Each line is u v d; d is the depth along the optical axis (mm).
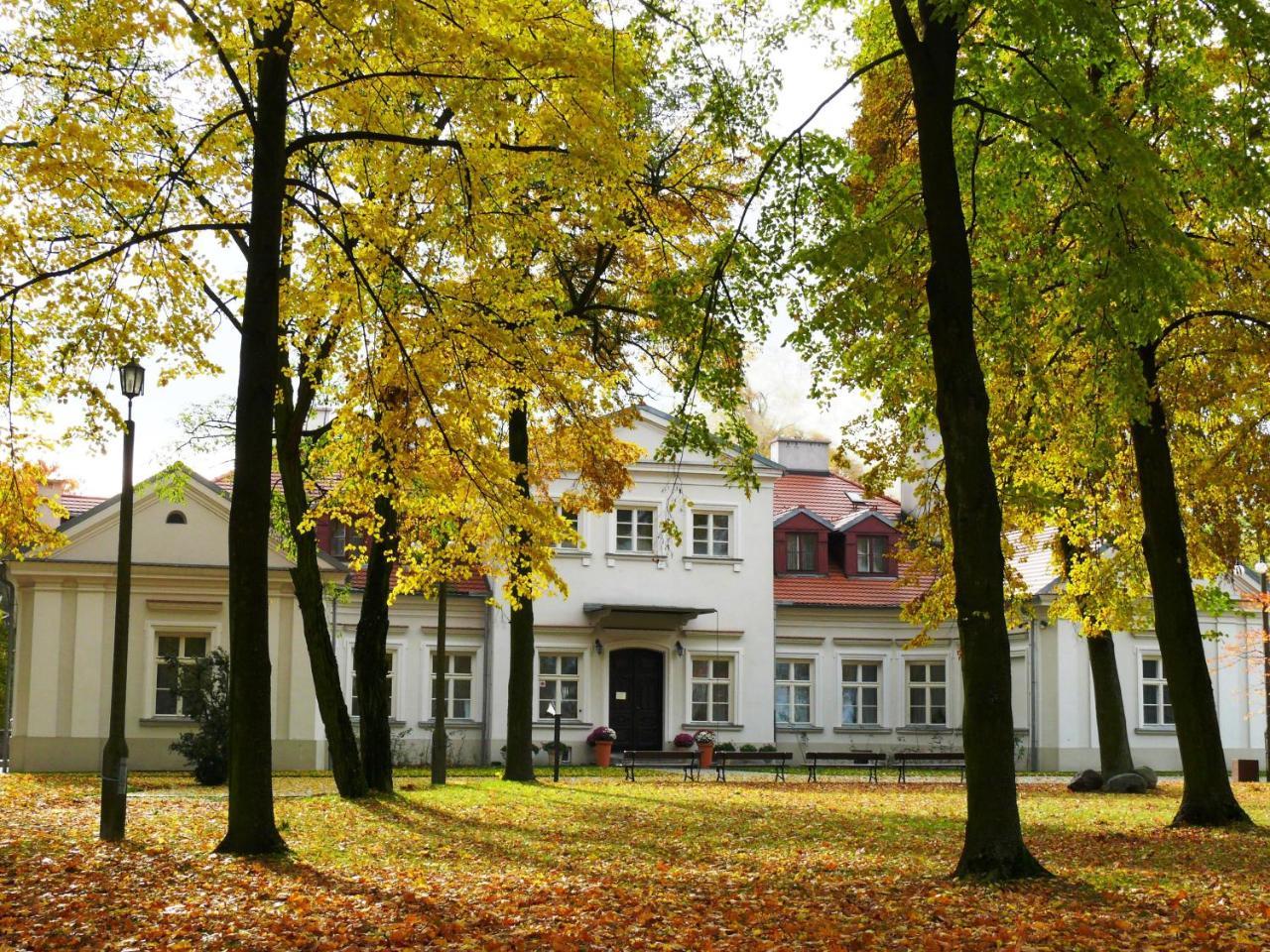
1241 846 15461
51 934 9375
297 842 15109
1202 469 18766
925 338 16953
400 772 34031
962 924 9680
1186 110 14578
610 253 23609
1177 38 14445
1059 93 12641
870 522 43781
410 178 15227
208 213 15984
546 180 15562
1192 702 18031
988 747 12023
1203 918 9938
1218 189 14734
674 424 17375
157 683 33469
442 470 16781
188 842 14859
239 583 13547
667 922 9906
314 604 21984
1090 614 24203
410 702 38156
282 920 9922
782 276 15172
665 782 28969
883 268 15297
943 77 12664
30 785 25594
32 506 17312
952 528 12367
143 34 12664
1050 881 11664
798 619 42156
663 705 39781
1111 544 23062
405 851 14703
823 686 42031
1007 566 24125
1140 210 12312
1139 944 8922
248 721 13594
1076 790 27047
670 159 21250
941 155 12570
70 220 15422
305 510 21688
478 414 16219
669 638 39969
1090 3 11641
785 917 10133
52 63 14336
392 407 16938
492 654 38438
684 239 21062
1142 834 16969
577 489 38969
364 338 16812
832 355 17250
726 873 12930
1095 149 12477
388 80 14023
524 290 16797
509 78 13438
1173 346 18031
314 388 21516
